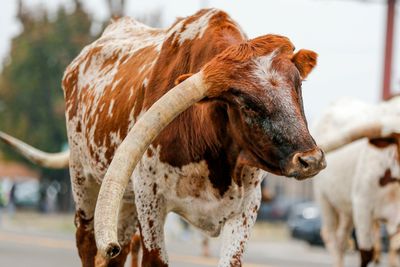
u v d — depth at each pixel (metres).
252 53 7.72
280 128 7.39
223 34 8.54
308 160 7.19
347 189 14.66
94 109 9.81
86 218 10.62
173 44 8.85
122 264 10.29
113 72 9.92
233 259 8.49
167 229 28.38
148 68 9.12
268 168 7.59
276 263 20.69
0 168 60.91
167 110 7.77
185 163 8.39
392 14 34.50
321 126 16.03
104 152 9.48
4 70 55.81
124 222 10.23
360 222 13.85
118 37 10.56
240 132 7.73
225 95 7.72
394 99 14.07
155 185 8.60
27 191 53.84
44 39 55.16
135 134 7.77
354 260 24.42
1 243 23.91
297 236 29.06
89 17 55.94
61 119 54.41
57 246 23.72
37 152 11.62
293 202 48.28
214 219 8.57
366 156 13.77
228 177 8.34
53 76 55.28
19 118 54.72
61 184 55.47
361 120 15.24
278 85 7.53
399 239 13.50
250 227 8.60
